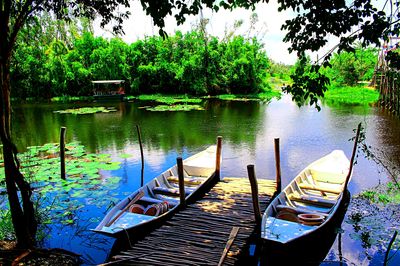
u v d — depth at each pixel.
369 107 21.75
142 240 5.28
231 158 11.02
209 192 7.50
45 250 4.93
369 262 5.14
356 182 8.41
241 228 5.59
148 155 11.53
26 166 9.78
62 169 8.82
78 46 33.19
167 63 33.06
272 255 5.25
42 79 29.55
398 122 16.00
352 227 6.12
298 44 4.11
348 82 33.22
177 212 6.41
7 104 4.55
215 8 4.99
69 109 23.55
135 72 34.09
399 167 9.43
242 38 35.72
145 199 6.70
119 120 18.72
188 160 9.23
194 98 31.08
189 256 4.76
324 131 14.69
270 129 15.48
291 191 7.00
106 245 5.70
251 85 34.84
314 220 5.54
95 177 9.08
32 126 17.23
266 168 9.95
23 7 4.55
